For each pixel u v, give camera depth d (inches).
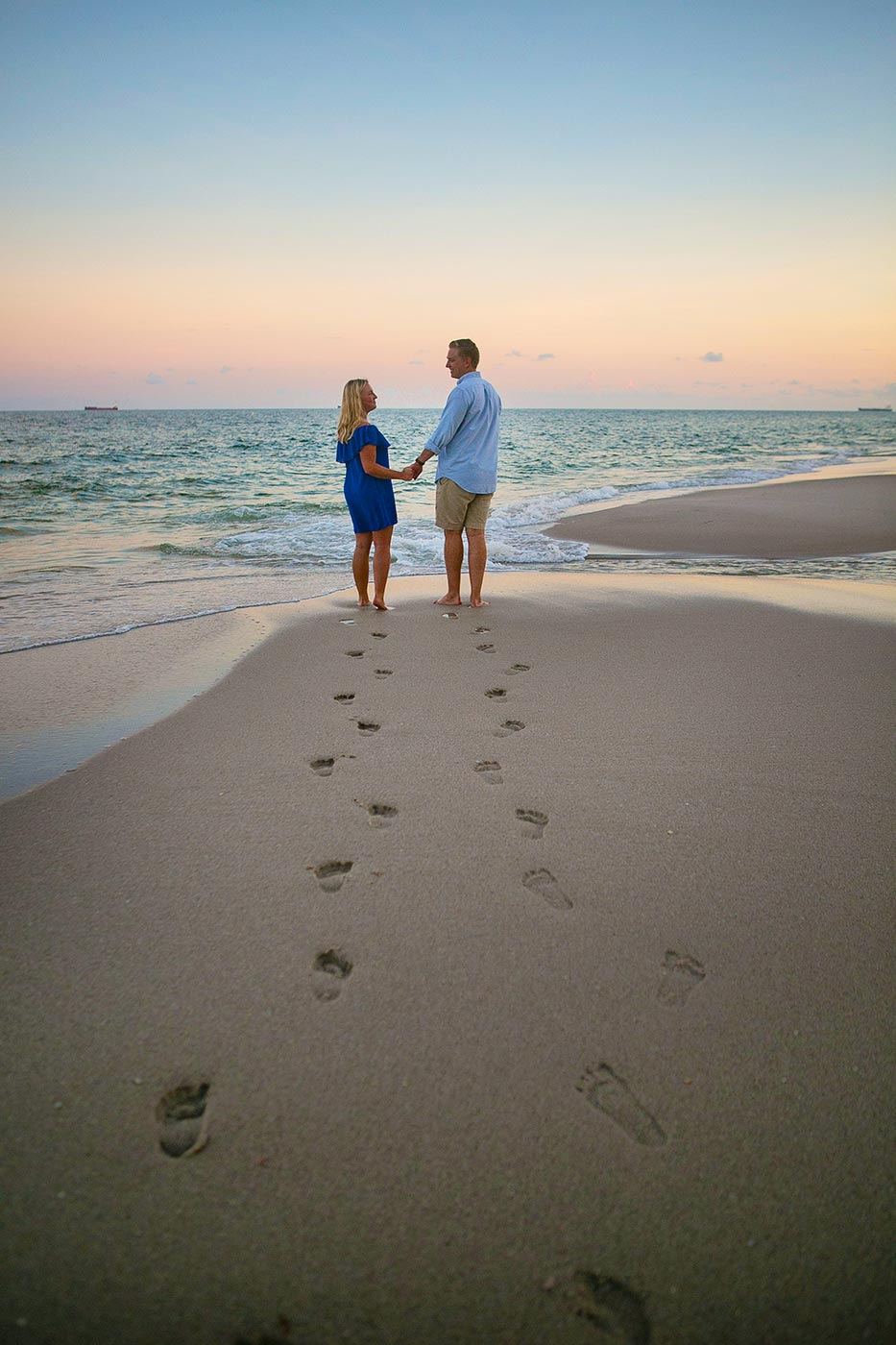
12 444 1193.4
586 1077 59.9
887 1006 67.6
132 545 324.5
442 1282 45.7
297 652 166.2
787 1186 51.8
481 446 194.7
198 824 94.7
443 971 70.6
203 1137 54.1
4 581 251.0
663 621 196.2
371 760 113.7
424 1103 57.1
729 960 72.8
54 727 124.8
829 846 91.7
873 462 806.5
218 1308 44.0
